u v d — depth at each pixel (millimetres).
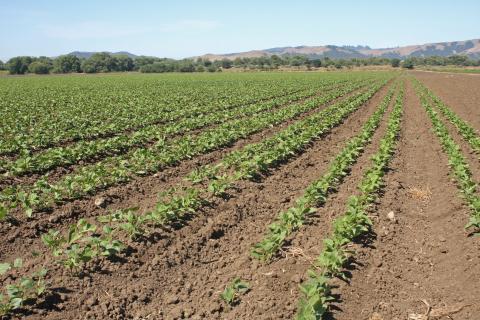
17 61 123500
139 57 169875
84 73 128875
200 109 24828
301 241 8328
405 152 16000
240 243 8547
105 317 6117
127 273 7121
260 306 6395
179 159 13562
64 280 6664
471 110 27266
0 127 18266
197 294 6836
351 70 142750
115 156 14102
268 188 11461
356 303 6488
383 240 8500
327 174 11594
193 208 9430
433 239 8828
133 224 8164
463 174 11562
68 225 8883
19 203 9414
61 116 22031
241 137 17453
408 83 57250
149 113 23219
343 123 21781
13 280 6641
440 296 6836
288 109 24094
